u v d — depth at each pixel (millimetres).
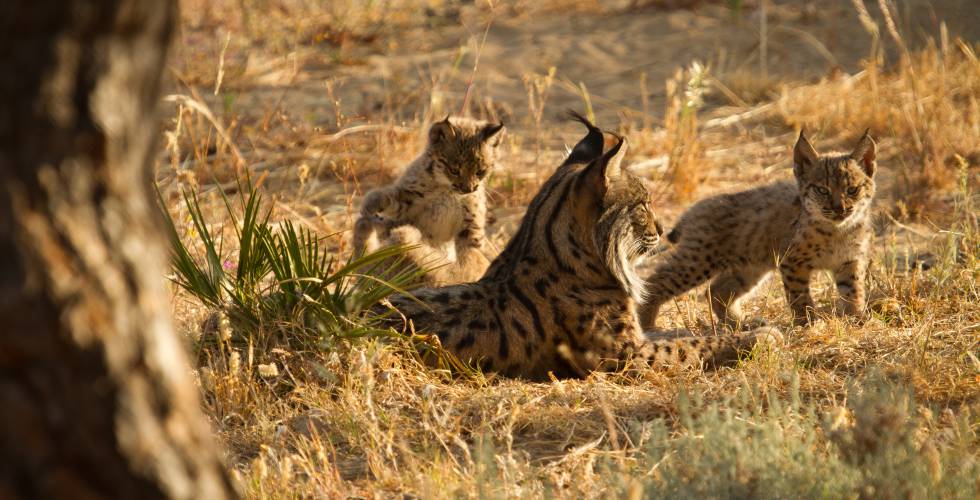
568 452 10414
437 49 34719
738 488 8062
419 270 14508
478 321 12570
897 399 9906
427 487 8711
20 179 4621
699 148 24812
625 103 29359
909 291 15320
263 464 8992
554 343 12727
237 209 21047
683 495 8023
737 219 16766
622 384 12516
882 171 23266
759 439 9234
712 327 15375
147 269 5000
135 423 4910
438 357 12164
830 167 15672
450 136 19359
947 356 12406
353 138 26141
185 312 14305
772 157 25078
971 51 29141
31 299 4641
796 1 36062
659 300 16688
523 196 23203
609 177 12703
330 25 35969
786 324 15266
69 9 4566
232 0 37344
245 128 26297
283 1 38188
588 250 12875
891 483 7746
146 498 4953
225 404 11430
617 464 9594
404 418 11078
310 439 10828
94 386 4809
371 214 18281
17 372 4680
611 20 36250
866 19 26859
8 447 4715
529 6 38281
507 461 9516
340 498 9281
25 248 4621
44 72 4586
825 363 12703
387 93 29359
